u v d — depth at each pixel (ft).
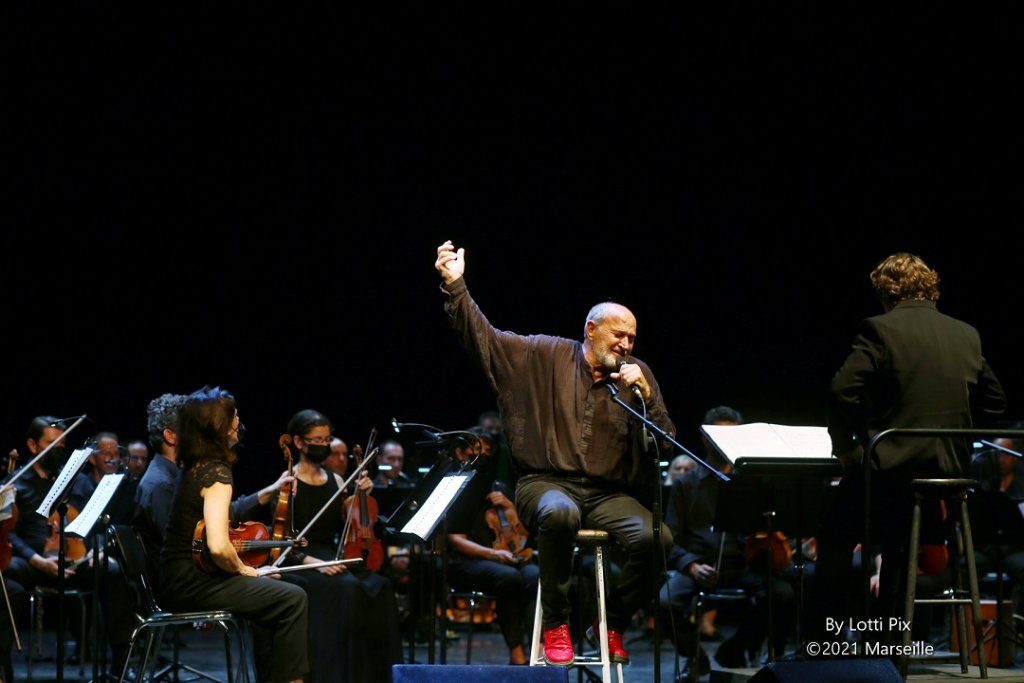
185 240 57.31
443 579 27.37
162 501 29.50
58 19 54.08
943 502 23.65
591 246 57.62
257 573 25.14
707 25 55.88
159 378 57.41
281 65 56.95
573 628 34.24
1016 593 36.01
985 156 52.21
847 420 22.49
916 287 23.36
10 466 30.76
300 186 57.72
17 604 32.32
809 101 54.95
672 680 35.63
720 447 23.84
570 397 24.64
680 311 57.31
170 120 56.34
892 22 52.95
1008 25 50.96
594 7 56.90
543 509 22.89
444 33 57.26
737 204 56.49
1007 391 52.54
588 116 57.31
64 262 56.13
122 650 31.99
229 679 25.20
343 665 31.24
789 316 56.29
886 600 23.72
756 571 35.19
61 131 55.11
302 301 58.49
